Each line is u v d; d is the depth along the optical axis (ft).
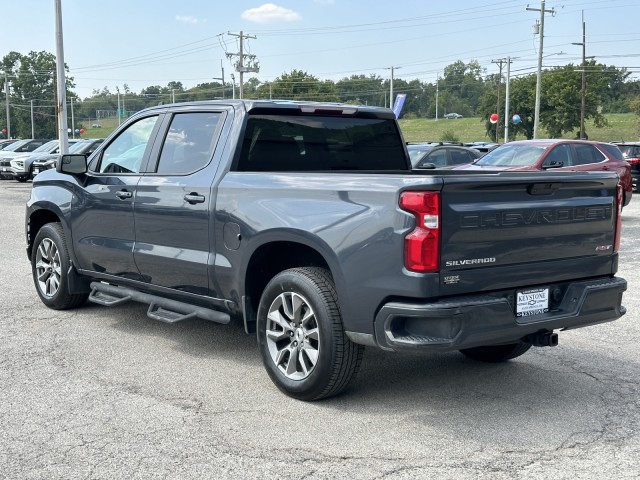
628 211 59.41
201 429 13.94
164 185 18.62
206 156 18.08
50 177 23.29
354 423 14.33
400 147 20.94
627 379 17.33
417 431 13.96
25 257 34.68
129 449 13.00
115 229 20.27
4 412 14.78
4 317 22.86
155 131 19.85
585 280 15.90
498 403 15.60
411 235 13.32
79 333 21.04
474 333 13.61
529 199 14.58
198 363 18.22
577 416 14.85
